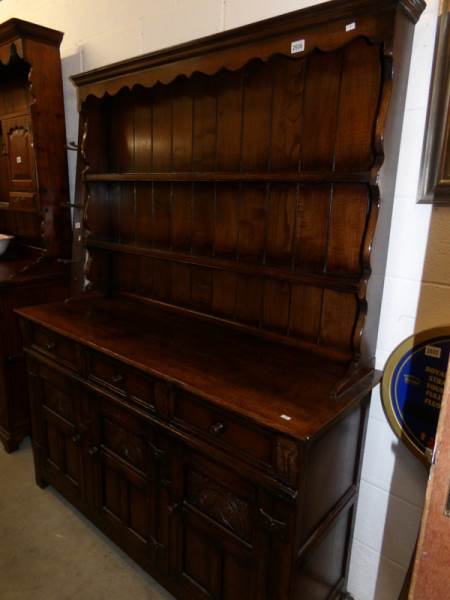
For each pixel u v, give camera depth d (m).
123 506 1.51
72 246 2.18
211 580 1.25
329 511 1.19
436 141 1.11
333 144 1.23
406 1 0.96
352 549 1.48
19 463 2.16
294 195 1.31
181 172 1.61
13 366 2.15
